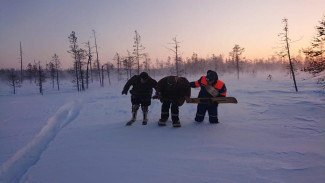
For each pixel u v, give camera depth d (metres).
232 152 3.54
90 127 5.68
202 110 5.63
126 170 2.96
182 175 2.77
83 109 10.03
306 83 31.58
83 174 2.88
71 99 16.36
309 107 7.82
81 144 4.18
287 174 2.73
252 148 3.71
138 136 4.56
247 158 3.27
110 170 2.97
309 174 2.71
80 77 40.00
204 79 5.41
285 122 5.71
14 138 4.93
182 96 5.32
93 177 2.78
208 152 3.56
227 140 4.18
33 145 4.61
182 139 4.29
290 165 2.99
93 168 3.05
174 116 5.30
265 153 3.46
